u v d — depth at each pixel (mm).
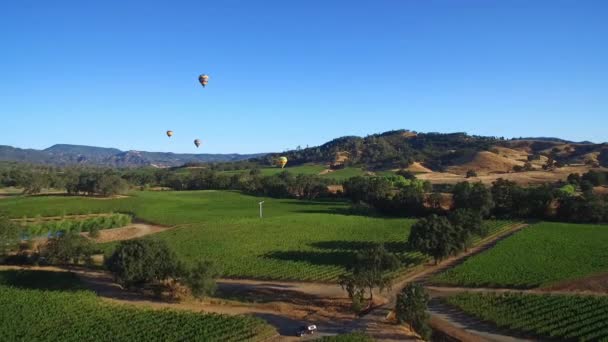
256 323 52188
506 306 58594
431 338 50906
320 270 78125
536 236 100250
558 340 48844
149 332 48688
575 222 122000
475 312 56750
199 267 62156
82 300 58156
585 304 57844
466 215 92688
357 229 111812
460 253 89688
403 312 49844
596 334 48375
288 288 70438
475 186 136875
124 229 119688
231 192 195250
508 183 143375
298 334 50625
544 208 127062
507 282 69188
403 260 83688
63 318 52031
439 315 57312
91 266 80938
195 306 60594
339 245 95500
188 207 154000
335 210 149250
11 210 135875
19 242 90750
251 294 67250
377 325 54188
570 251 86688
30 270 71438
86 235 111438
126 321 51969
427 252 78938
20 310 53812
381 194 154875
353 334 48938
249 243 98188
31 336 47062
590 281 68562
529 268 75750
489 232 107812
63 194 175125
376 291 67875
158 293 64438
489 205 129000
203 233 108938
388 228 112812
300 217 128125
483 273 73438
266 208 153750
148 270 62312
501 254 84812
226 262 83438
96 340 46250
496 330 52438
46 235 113500
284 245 96062
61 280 67500
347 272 75812
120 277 62594
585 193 130125
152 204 155625
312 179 192000
